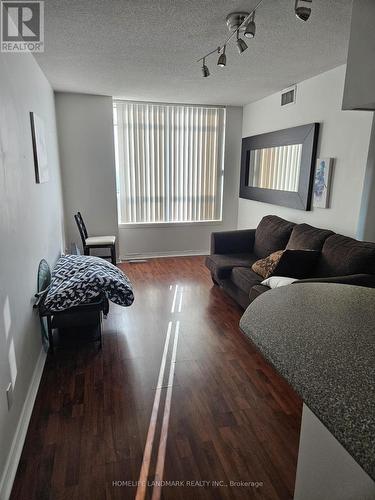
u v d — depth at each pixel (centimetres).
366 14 139
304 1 173
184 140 519
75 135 460
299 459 127
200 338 289
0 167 169
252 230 435
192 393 217
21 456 168
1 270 162
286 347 93
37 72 301
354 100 148
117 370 242
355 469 95
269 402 209
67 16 211
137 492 150
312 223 361
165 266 505
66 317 294
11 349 173
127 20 218
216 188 555
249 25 193
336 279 238
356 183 296
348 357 88
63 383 227
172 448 173
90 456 168
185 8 202
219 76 350
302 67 315
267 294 136
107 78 360
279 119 421
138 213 527
